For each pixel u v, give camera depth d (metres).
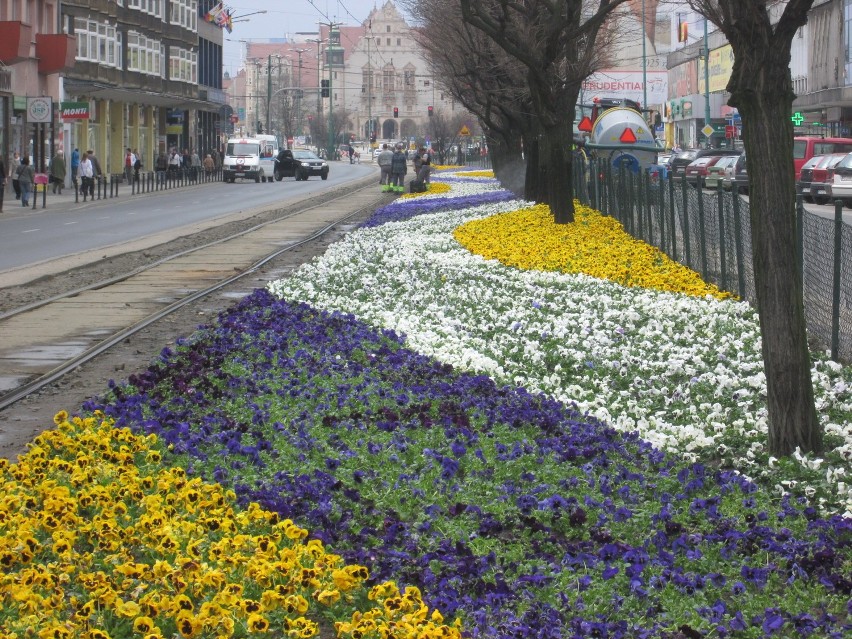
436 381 12.73
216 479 8.98
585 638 6.31
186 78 100.50
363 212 47.06
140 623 5.85
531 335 15.88
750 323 16.75
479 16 30.11
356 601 6.61
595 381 13.09
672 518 8.24
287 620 6.06
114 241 33.69
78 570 6.78
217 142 118.12
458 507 8.28
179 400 11.55
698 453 10.29
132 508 8.02
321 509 8.20
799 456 9.87
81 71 73.44
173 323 17.94
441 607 6.57
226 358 13.82
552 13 30.08
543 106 31.39
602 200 36.06
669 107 110.69
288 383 12.46
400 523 7.95
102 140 79.31
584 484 9.03
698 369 13.63
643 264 23.41
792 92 10.29
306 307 18.28
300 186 78.69
